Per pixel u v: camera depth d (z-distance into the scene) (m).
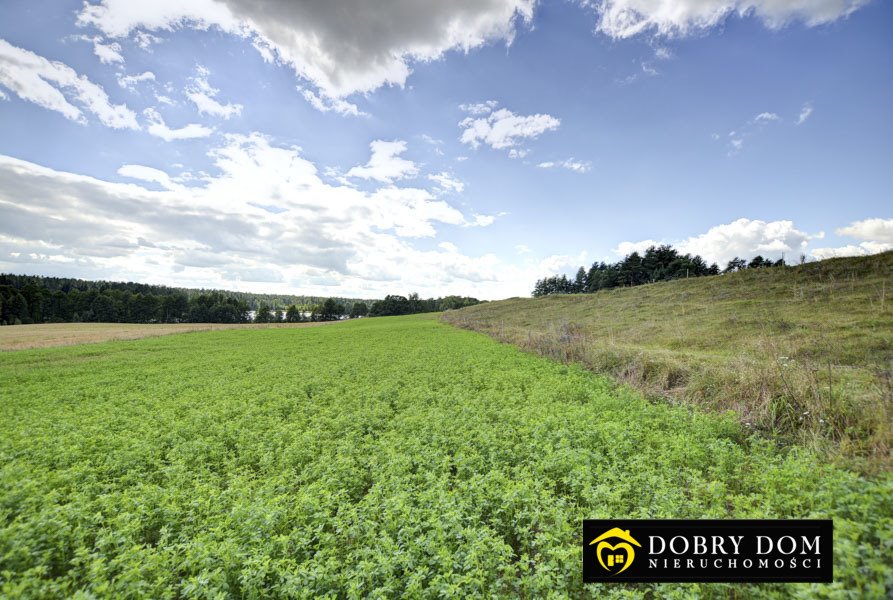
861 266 29.67
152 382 19.25
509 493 6.08
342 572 4.93
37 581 4.63
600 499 6.15
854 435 8.13
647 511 5.60
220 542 5.65
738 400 10.74
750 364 11.88
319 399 14.59
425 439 9.46
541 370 17.39
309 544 5.85
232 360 26.94
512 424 10.46
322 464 8.05
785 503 5.61
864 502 5.17
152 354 32.22
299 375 19.39
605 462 7.62
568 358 19.27
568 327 27.20
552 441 8.76
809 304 23.83
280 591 4.74
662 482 6.33
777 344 16.02
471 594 4.52
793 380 10.21
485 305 88.31
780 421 9.45
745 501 5.75
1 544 5.25
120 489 7.76
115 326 74.88
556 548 4.95
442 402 12.91
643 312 34.09
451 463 7.97
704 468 7.43
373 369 20.22
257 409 12.91
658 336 22.84
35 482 6.79
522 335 30.16
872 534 4.59
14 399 15.91
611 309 40.75
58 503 7.05
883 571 3.90
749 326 21.25
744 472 7.09
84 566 5.36
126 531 5.72
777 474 6.33
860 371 11.36
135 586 4.52
